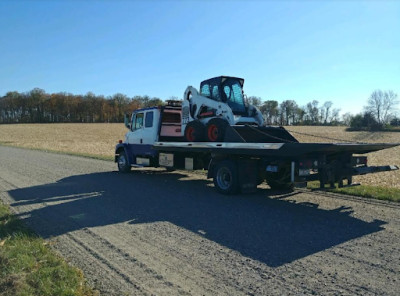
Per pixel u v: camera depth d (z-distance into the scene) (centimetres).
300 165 761
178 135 1357
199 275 433
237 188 908
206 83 1155
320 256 489
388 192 925
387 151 3378
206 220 684
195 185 1127
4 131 7538
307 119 10481
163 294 384
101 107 11800
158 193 980
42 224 668
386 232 596
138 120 1407
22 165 1755
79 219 700
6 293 368
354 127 8519
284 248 523
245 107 1144
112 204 837
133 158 1434
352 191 947
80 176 1354
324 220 677
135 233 605
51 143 4519
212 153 980
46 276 414
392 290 387
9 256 465
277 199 882
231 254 502
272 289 392
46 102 11650
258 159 926
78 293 379
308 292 384
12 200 890
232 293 385
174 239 571
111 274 438
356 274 430
